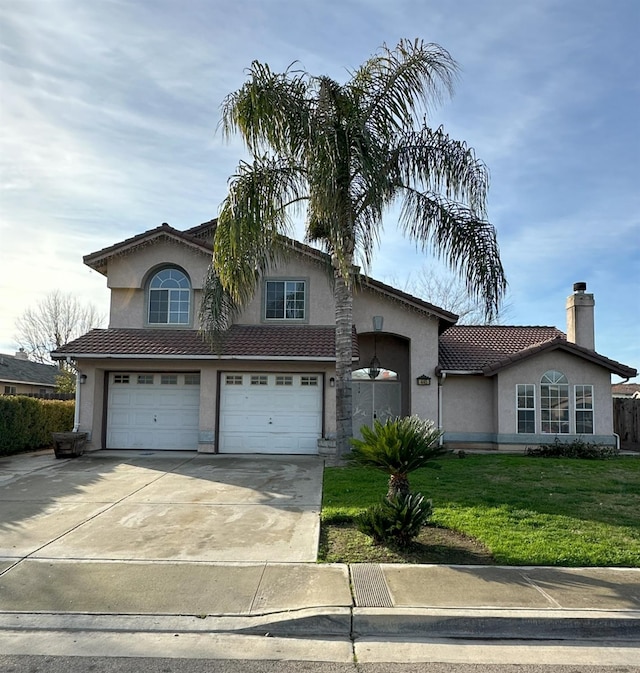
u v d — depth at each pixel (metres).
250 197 11.13
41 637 4.78
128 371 16.05
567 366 17.28
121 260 16.66
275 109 10.73
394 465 7.29
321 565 6.32
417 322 17.75
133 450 15.83
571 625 4.93
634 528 7.62
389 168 11.59
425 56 11.39
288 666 4.34
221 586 5.73
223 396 15.70
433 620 4.96
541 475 11.94
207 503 9.30
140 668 4.28
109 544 7.09
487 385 18.00
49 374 37.97
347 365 12.36
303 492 10.20
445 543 7.10
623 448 19.00
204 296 14.15
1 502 9.33
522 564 6.32
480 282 11.56
